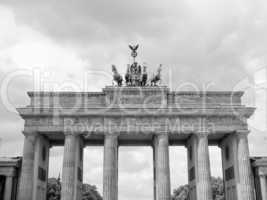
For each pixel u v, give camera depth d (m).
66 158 97.81
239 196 97.38
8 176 102.50
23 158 97.69
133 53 113.50
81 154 110.88
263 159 104.56
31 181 96.31
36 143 101.44
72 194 95.94
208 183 96.88
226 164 110.69
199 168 98.31
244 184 96.25
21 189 95.06
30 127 100.31
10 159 106.88
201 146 99.44
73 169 97.62
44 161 109.75
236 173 99.88
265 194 101.19
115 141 99.69
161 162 97.62
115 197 96.12
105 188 95.38
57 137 110.75
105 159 97.62
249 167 97.94
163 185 95.81
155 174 106.44
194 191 103.38
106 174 96.38
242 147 99.12
